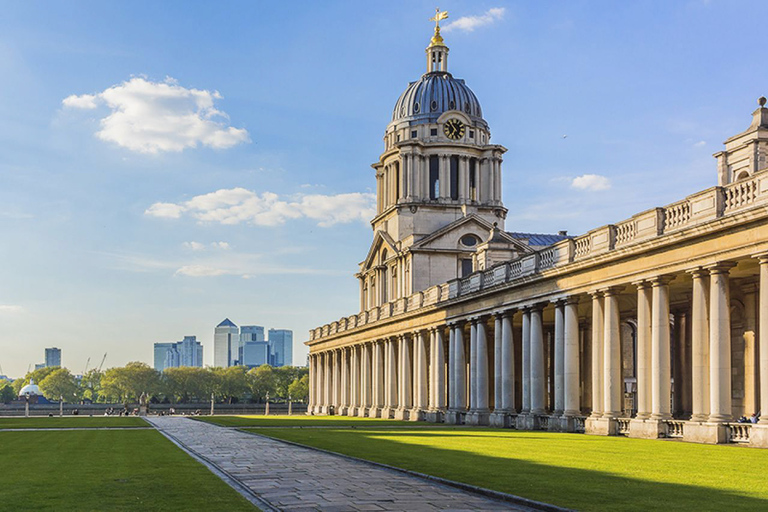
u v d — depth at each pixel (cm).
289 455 4225
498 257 9750
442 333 9819
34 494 2677
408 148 13662
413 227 13400
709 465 3391
